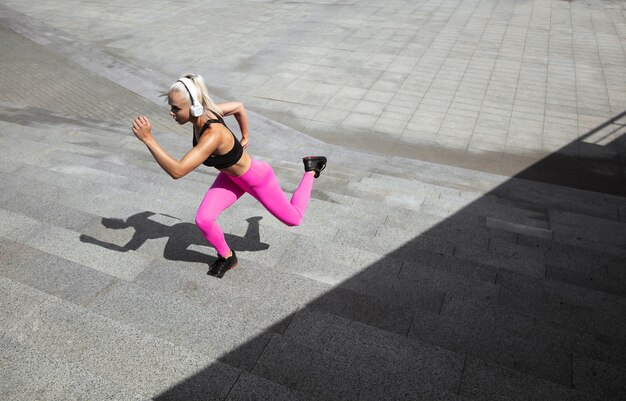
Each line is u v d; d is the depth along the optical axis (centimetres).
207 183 695
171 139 951
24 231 451
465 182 829
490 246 527
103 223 480
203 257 429
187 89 299
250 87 1331
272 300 367
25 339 311
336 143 1055
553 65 1420
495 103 1208
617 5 1981
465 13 1920
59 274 382
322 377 297
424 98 1244
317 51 1573
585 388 303
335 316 344
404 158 928
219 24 1862
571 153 1004
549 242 539
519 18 1844
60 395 268
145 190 599
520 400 283
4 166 638
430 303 387
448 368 302
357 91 1293
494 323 358
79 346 305
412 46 1594
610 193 884
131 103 1220
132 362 295
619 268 489
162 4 2144
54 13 1991
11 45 1612
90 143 885
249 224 487
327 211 566
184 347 310
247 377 285
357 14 1948
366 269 424
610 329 375
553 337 343
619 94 1242
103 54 1546
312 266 427
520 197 779
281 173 779
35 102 1212
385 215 588
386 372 300
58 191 551
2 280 357
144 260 412
